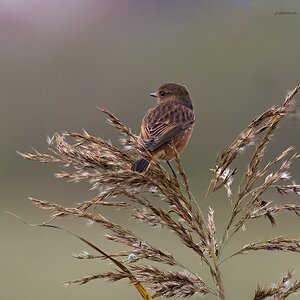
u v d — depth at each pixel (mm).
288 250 5062
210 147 20562
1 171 20812
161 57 26594
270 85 20641
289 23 20859
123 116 24906
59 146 5277
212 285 11844
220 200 15711
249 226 14305
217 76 23391
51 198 18828
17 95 24688
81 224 16578
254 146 5352
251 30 22344
